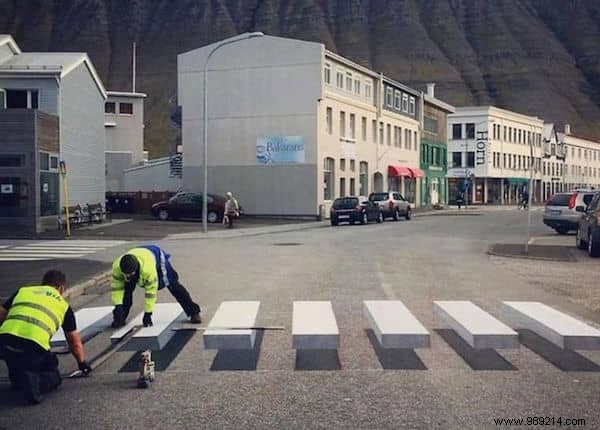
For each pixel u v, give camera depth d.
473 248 24.62
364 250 23.56
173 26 164.50
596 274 17.41
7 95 34.34
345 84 50.81
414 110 65.69
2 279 15.87
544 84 141.50
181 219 43.72
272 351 9.21
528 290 14.51
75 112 37.25
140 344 9.43
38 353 7.39
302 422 6.43
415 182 66.44
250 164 47.66
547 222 33.03
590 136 126.19
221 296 13.61
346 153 50.78
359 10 168.25
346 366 8.43
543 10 177.75
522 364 8.55
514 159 90.88
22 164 30.95
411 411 6.73
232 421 6.48
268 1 172.50
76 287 14.38
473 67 150.25
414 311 11.97
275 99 46.97
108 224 39.28
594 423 6.43
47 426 6.42
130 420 6.55
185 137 48.94
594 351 9.29
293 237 30.53
